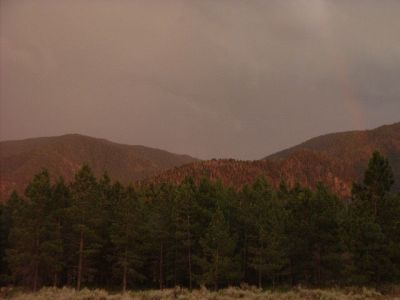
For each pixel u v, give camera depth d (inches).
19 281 2295.8
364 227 1557.6
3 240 2316.7
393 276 1563.7
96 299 1125.1
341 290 1509.6
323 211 1908.2
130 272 1987.0
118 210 2062.0
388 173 1669.5
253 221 2021.4
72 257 2102.6
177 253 2042.3
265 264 1819.6
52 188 2209.6
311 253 1931.6
